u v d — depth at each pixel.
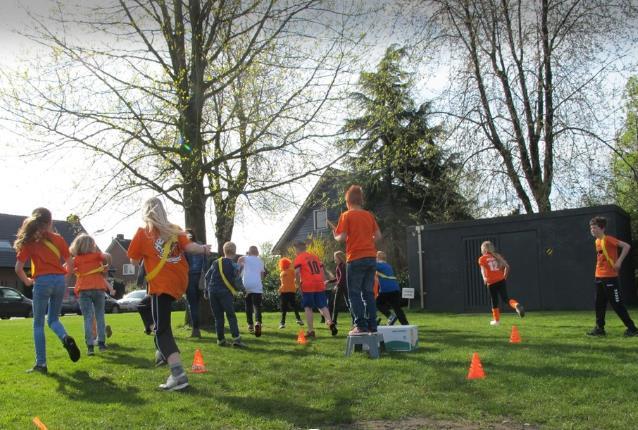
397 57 14.27
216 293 9.05
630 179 23.22
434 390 5.49
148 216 5.80
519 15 19.88
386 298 10.83
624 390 5.13
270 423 4.60
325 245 32.12
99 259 8.76
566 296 17.59
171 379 5.79
